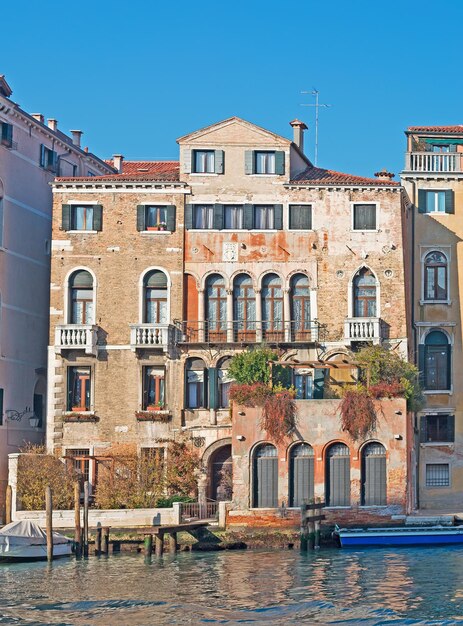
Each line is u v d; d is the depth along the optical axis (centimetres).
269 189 4984
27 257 5188
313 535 4272
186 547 4291
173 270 4944
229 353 4881
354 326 4862
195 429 4816
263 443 4500
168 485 4678
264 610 3091
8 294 5016
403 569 3712
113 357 4900
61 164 5534
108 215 4975
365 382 4703
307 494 4478
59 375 4884
